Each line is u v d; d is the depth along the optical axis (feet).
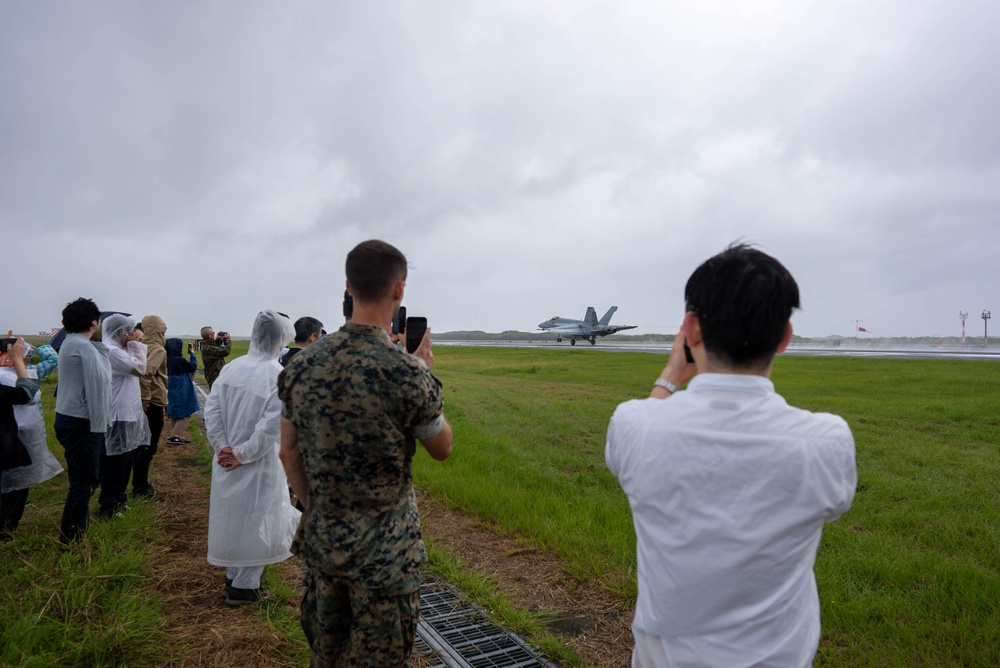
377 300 7.28
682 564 4.52
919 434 30.17
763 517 4.36
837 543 16.07
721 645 4.45
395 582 6.91
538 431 32.55
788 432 4.47
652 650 4.79
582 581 13.80
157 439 22.20
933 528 17.28
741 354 4.77
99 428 15.34
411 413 6.93
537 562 15.03
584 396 47.88
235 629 11.46
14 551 14.83
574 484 22.41
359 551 6.82
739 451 4.44
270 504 12.57
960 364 76.33
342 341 7.02
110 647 10.33
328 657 7.16
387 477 6.97
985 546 15.66
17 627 10.42
